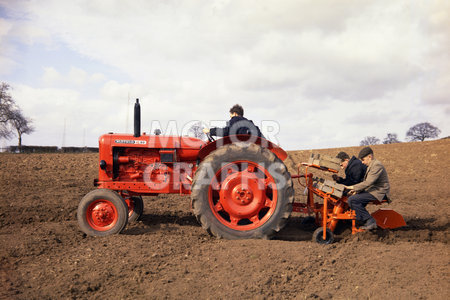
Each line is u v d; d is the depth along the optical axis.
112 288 3.07
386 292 3.00
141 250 3.99
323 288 3.12
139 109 5.14
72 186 9.27
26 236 4.60
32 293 2.94
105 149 5.06
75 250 4.02
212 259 3.74
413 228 5.34
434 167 13.77
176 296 2.92
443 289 3.02
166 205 7.13
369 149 4.87
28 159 15.30
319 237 4.48
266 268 3.49
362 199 4.67
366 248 4.18
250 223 4.89
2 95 43.81
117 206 4.63
